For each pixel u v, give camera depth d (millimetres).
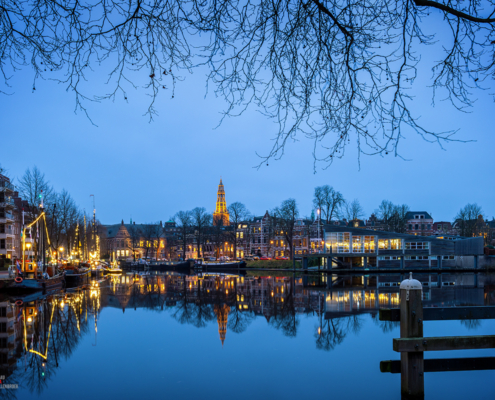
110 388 10164
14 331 17375
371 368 11516
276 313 21562
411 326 7594
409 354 7648
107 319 20250
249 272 68188
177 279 54500
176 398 9484
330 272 56406
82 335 16406
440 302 25609
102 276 66688
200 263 85812
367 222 95750
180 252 133125
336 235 58438
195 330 17156
